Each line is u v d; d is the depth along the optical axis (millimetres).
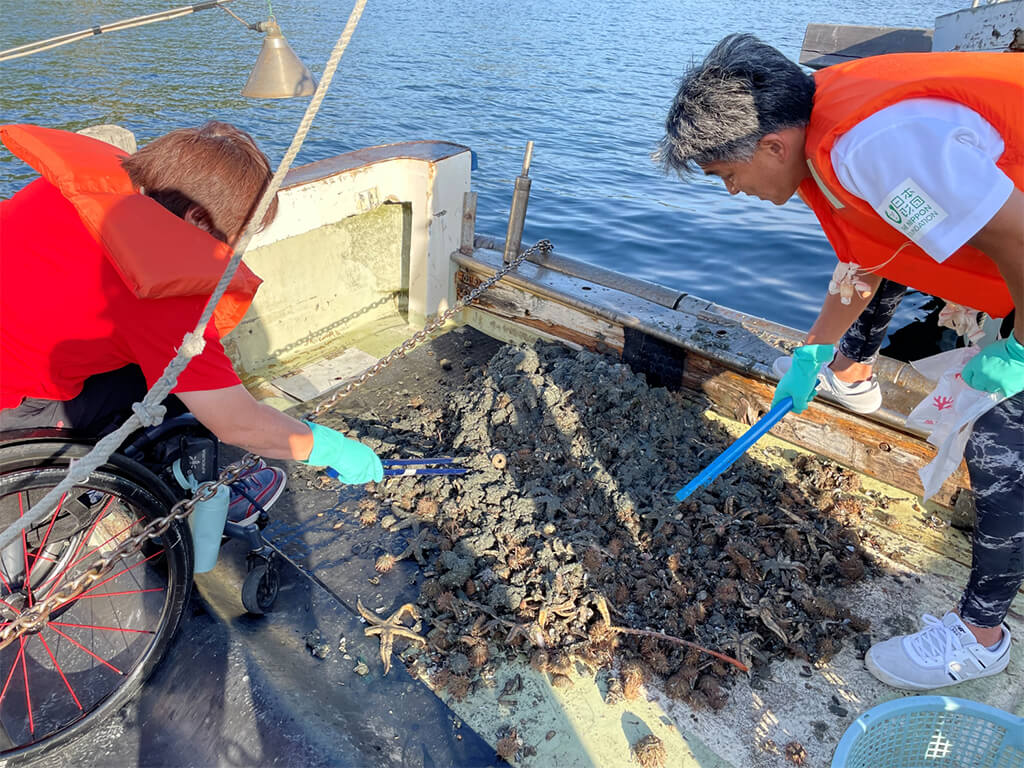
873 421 2518
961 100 1310
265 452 1620
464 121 12250
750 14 28266
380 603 2105
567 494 2441
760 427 2139
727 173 1594
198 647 1887
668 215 7547
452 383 3176
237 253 1167
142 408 1264
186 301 1406
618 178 9164
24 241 1385
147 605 2008
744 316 2979
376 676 1896
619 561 2207
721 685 1939
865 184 1361
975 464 1714
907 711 1741
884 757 1790
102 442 1272
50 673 1848
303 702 1780
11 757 1588
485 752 1739
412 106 13078
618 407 2707
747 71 1438
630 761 1743
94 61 15141
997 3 4246
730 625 2074
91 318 1412
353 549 2287
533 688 1899
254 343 3193
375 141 11133
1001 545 1749
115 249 1294
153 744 1695
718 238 6859
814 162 1443
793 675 1976
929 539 2408
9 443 1485
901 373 2553
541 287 3199
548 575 2121
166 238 1341
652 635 2002
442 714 1818
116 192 1408
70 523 2018
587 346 3166
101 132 2520
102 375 1638
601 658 1975
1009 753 1720
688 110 1494
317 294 3385
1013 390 1547
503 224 7488
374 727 1769
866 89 1356
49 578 1834
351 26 1002
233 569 2156
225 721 1732
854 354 2348
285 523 2371
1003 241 1308
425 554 2266
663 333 2838
